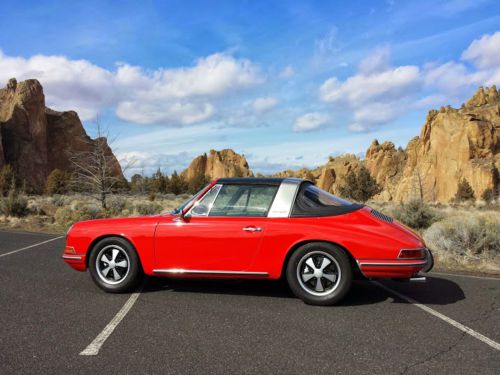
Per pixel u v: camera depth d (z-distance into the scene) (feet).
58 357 11.64
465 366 11.24
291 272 16.66
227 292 18.66
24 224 53.83
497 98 421.59
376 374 10.73
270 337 13.26
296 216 16.93
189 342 12.80
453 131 329.31
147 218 18.24
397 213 49.08
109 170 63.36
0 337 13.16
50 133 407.64
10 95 392.47
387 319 15.16
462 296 18.56
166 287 19.51
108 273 18.71
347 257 16.35
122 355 11.79
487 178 281.95
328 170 538.88
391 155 497.87
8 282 20.68
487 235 29.32
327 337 13.30
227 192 17.76
